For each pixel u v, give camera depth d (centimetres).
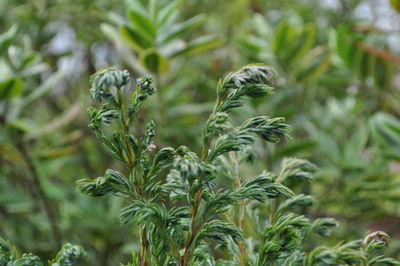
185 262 74
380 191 145
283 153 129
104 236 152
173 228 74
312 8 213
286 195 74
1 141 137
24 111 179
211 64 193
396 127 119
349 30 145
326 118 165
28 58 139
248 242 84
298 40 148
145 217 71
